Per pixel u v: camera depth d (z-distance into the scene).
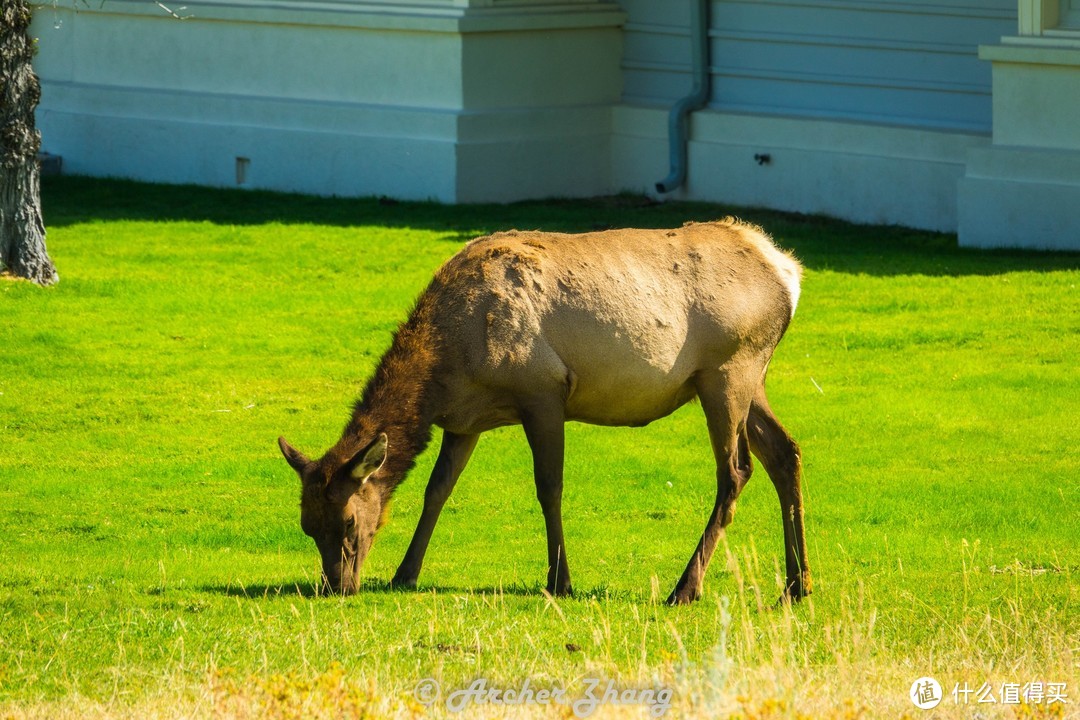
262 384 53.72
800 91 80.94
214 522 40.31
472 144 81.88
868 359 55.12
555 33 84.94
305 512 29.39
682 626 27.47
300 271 68.50
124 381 53.88
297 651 25.28
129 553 36.78
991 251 68.88
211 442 48.00
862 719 20.89
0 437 48.31
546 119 84.50
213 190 88.38
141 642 26.08
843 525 38.72
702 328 31.00
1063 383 51.53
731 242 31.92
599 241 31.22
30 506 41.59
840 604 28.95
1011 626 26.88
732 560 26.95
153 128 92.00
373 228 76.31
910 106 76.56
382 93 84.75
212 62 90.56
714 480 44.09
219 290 65.38
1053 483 42.03
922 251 69.94
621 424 31.86
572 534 38.88
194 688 23.08
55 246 72.94
